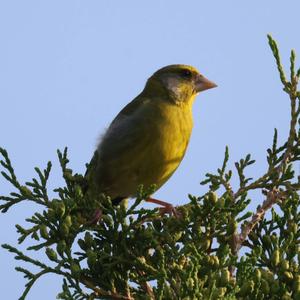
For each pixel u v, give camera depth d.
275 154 9.67
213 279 7.78
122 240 8.87
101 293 8.67
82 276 8.67
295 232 9.14
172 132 11.73
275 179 9.54
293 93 9.62
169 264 8.66
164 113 11.80
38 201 9.40
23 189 9.41
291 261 8.66
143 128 11.61
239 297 7.92
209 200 8.76
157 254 8.79
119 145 11.72
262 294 8.00
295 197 9.23
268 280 8.12
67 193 9.77
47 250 8.52
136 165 11.66
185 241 8.87
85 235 8.84
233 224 8.71
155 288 8.39
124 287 8.81
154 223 9.22
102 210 9.12
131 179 11.80
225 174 9.59
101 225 9.46
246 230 9.03
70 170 9.92
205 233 8.86
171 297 7.89
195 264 7.79
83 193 10.05
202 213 8.82
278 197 9.37
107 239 9.09
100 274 8.77
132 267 8.91
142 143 11.60
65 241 8.85
